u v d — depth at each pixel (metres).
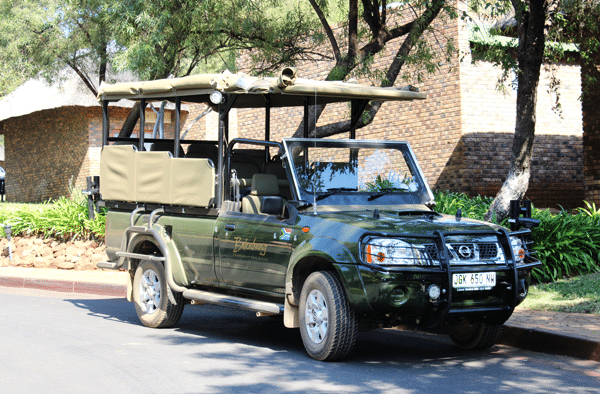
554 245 10.47
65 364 6.27
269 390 5.42
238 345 7.28
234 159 8.54
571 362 6.53
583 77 13.99
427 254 5.95
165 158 8.08
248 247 7.09
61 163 25.73
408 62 12.25
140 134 8.70
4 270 13.77
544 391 5.48
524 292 6.36
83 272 13.32
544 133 17.95
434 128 17.44
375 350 7.11
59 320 8.71
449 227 6.19
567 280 10.02
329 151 7.26
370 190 7.36
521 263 6.45
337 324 6.14
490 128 17.08
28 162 28.09
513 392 5.44
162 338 7.61
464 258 6.07
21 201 28.53
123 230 8.79
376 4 12.41
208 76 7.41
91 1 13.62
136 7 12.28
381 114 18.72
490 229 6.27
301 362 6.41
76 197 15.75
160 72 13.12
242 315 9.63
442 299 5.91
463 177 16.77
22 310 9.50
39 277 12.52
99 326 8.33
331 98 8.55
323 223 6.42
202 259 7.71
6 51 14.80
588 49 12.06
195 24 12.91
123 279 12.12
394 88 7.96
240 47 14.26
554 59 12.52
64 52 14.95
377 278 5.83
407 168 7.63
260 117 21.00
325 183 7.13
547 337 6.98
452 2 16.53
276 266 6.79
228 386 5.53
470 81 16.89
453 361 6.57
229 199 7.65
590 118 13.99
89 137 24.00
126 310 9.73
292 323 6.63
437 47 17.09
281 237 6.74
